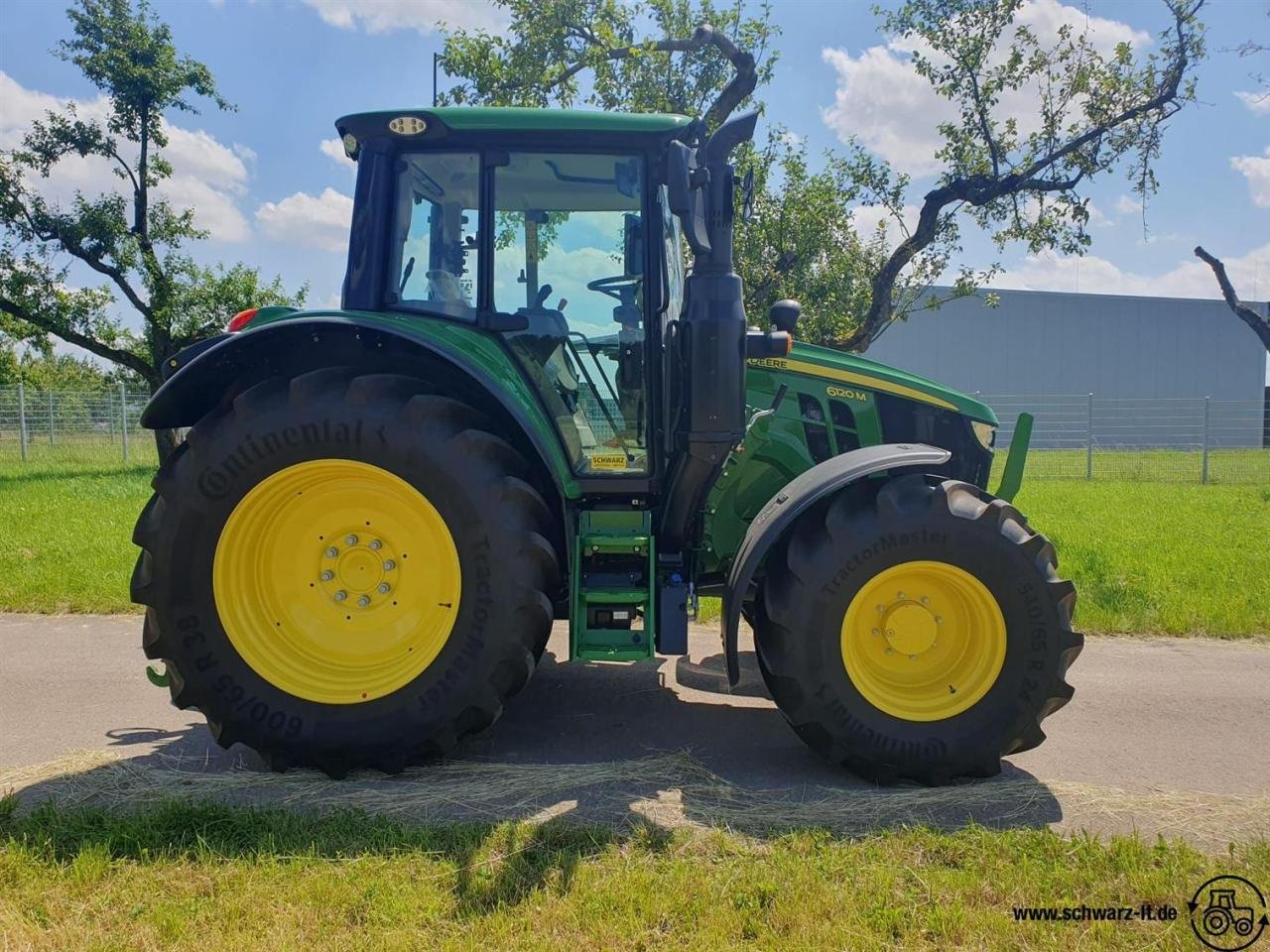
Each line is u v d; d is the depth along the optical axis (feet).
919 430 14.75
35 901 8.43
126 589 21.30
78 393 66.28
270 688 11.35
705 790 11.26
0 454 65.62
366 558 11.75
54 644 17.75
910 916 8.41
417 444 11.18
